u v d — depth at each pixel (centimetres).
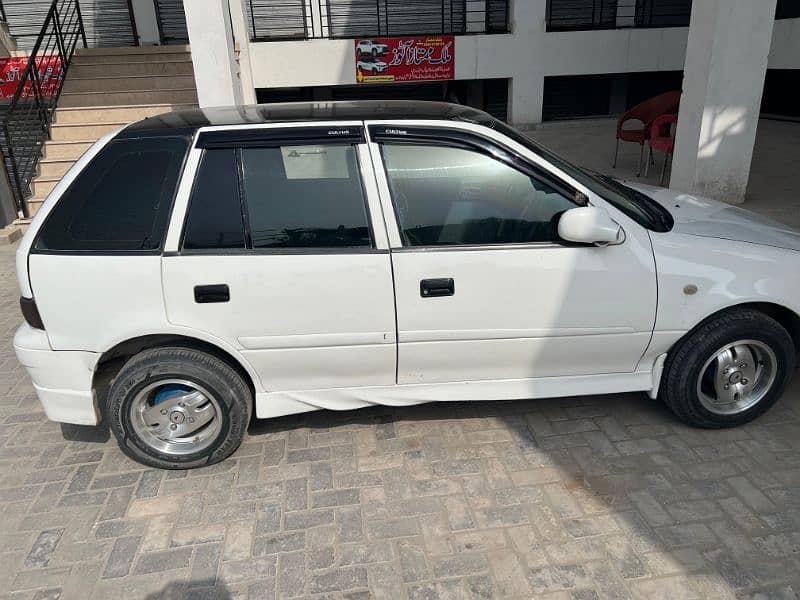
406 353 299
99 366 301
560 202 294
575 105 1605
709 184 720
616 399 357
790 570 237
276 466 310
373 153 285
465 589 235
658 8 1491
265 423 346
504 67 1452
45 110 901
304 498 287
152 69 1013
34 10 1141
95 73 1002
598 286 290
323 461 312
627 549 250
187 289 278
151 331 283
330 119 291
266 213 282
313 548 257
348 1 1362
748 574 236
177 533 269
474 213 289
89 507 287
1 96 1070
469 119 301
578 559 246
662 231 301
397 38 1375
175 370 290
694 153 711
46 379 294
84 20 1162
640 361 314
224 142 282
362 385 311
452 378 312
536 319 294
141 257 277
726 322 300
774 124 1389
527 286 288
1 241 759
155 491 296
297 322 286
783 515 263
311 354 295
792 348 309
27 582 247
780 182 827
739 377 314
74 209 280
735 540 251
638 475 291
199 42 729
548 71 1469
